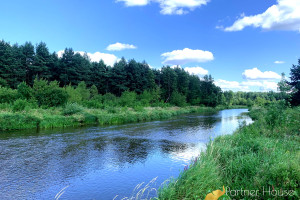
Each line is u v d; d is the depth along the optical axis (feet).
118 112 92.99
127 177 25.82
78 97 110.11
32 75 196.75
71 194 21.40
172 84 245.86
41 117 66.03
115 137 51.78
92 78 227.81
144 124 79.20
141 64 261.24
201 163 20.62
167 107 162.40
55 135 52.60
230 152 23.88
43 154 35.65
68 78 207.92
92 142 45.68
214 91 269.23
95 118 81.46
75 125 72.64
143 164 30.81
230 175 18.95
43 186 23.27
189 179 17.30
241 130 42.98
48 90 91.40
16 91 92.68
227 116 124.57
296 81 97.45
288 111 42.60
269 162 18.39
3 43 181.06
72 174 26.86
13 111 68.59
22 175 26.37
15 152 36.50
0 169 28.27
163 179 25.07
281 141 28.17
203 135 55.47
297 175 14.92
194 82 276.82
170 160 32.73
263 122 43.29
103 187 22.97
